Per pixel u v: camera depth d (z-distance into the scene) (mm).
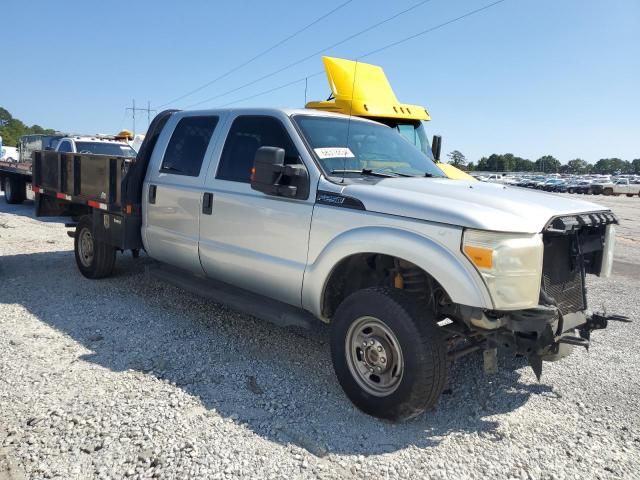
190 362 4297
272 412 3549
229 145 4785
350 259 3812
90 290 6250
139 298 5984
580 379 4297
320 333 5102
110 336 4793
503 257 3098
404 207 3439
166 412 3453
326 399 3775
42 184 7656
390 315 3350
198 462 2936
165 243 5363
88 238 6707
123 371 4059
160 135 5621
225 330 5066
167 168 5406
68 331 4883
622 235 15258
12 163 16500
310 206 3943
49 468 2846
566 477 2963
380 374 3488
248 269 4430
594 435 3426
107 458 2945
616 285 7797
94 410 3434
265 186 4051
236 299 4621
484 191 3785
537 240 3225
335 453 3102
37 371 3988
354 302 3582
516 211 3320
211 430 3275
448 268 3182
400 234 3393
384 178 4113
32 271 7152
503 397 3930
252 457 3014
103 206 6090
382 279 3971
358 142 4570
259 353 4559
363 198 3654
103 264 6566
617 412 3748
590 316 3820
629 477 2982
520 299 3148
